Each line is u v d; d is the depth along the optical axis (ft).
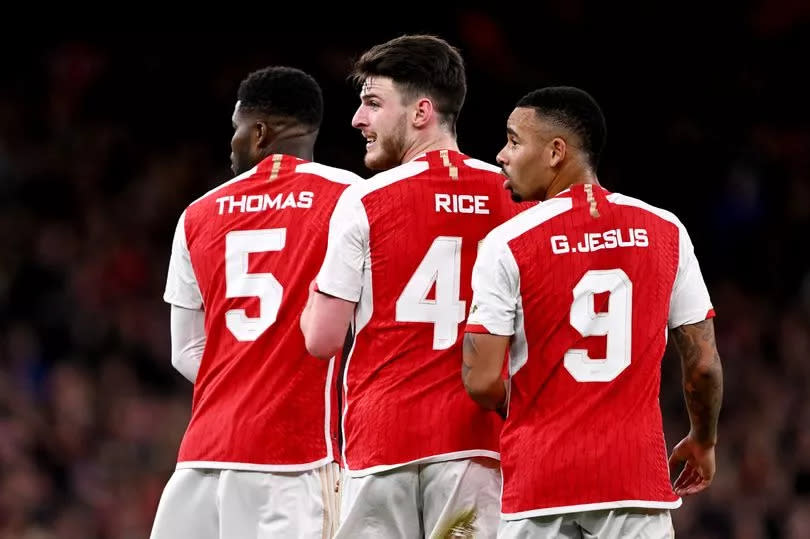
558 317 44.04
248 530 48.65
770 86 191.11
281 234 49.44
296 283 48.96
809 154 184.44
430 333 46.65
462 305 46.93
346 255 46.68
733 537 128.67
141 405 141.90
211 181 180.75
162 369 151.33
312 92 51.80
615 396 43.98
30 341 151.02
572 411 43.80
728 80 190.29
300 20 188.85
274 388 48.78
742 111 188.55
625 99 186.39
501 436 45.03
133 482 130.93
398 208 46.75
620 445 43.60
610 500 43.39
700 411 46.83
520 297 44.34
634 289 44.52
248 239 49.70
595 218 44.75
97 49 190.39
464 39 181.98
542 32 186.39
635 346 44.34
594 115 45.70
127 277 164.66
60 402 139.03
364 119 48.75
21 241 166.30
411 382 46.52
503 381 44.73
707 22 191.52
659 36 190.39
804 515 130.00
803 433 142.72
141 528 125.29
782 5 194.70
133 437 136.98
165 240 172.04
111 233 169.99
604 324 44.11
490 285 44.27
